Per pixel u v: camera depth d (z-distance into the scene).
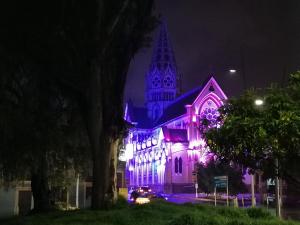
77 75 19.88
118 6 19.88
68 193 35.69
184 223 15.13
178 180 104.31
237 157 9.61
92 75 20.00
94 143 20.59
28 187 36.06
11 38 18.30
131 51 21.39
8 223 18.73
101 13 19.03
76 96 20.69
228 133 9.20
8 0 17.48
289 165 9.40
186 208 21.92
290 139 8.70
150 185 118.00
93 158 20.72
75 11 18.52
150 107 142.88
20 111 20.64
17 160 21.28
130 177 134.25
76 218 17.52
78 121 24.77
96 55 19.67
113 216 17.19
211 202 58.47
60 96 23.61
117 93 21.19
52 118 22.41
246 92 9.86
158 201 26.59
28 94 21.70
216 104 107.12
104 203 20.52
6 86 20.55
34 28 17.92
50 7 17.77
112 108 20.88
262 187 48.78
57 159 26.27
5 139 19.84
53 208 26.56
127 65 21.44
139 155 129.50
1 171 23.53
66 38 18.78
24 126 20.55
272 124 8.75
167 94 141.88
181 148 105.62
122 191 46.12
